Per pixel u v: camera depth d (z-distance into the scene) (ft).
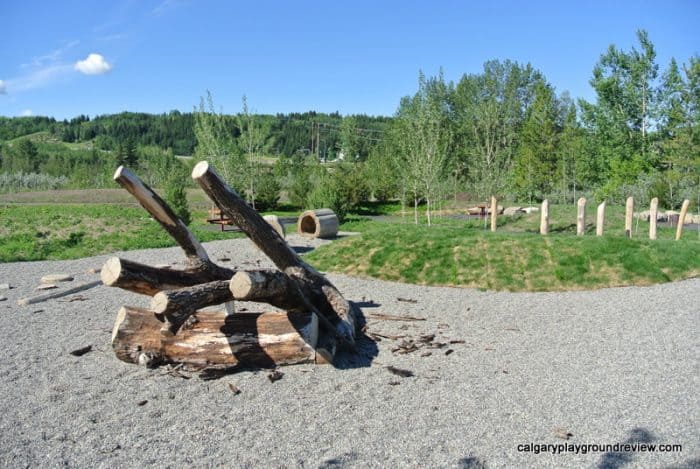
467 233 44.78
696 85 77.20
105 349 23.16
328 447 14.69
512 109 169.48
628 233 58.29
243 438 15.25
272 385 19.15
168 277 21.09
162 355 20.98
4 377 19.99
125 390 18.78
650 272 37.83
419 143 87.71
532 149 130.00
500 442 14.89
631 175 95.40
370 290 36.04
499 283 37.06
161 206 21.33
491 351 23.04
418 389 18.71
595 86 100.78
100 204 96.48
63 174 202.18
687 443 14.70
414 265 40.24
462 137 158.40
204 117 92.12
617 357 22.12
